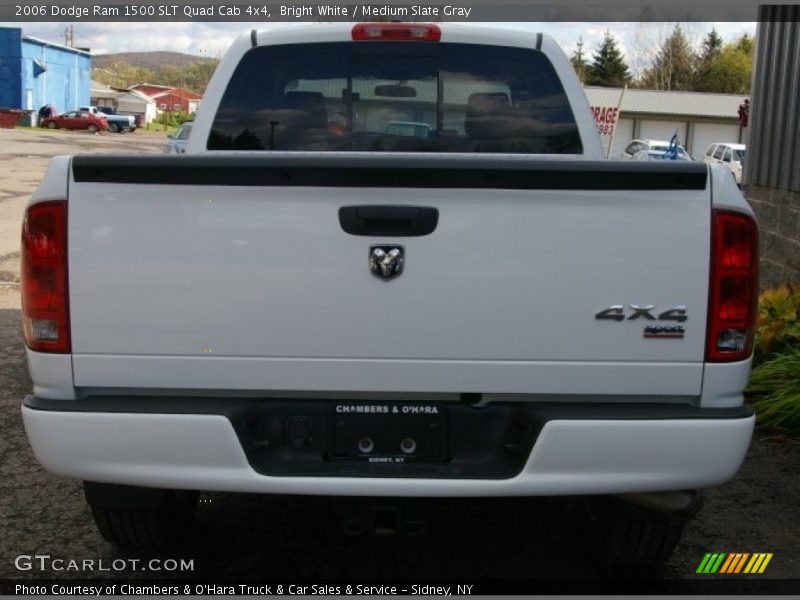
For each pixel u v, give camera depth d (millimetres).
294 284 2920
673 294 2932
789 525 4340
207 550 3967
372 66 4629
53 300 2949
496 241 2902
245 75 4613
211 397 3016
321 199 2893
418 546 4027
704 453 2945
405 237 2904
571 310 2932
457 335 2939
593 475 2945
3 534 4102
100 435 2938
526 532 4195
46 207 2922
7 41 59750
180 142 23250
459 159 2881
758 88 9039
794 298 7090
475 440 3055
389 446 3055
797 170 8141
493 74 4652
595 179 2875
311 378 2959
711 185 2916
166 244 2914
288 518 4324
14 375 6664
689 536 4195
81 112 60844
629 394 2980
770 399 5777
